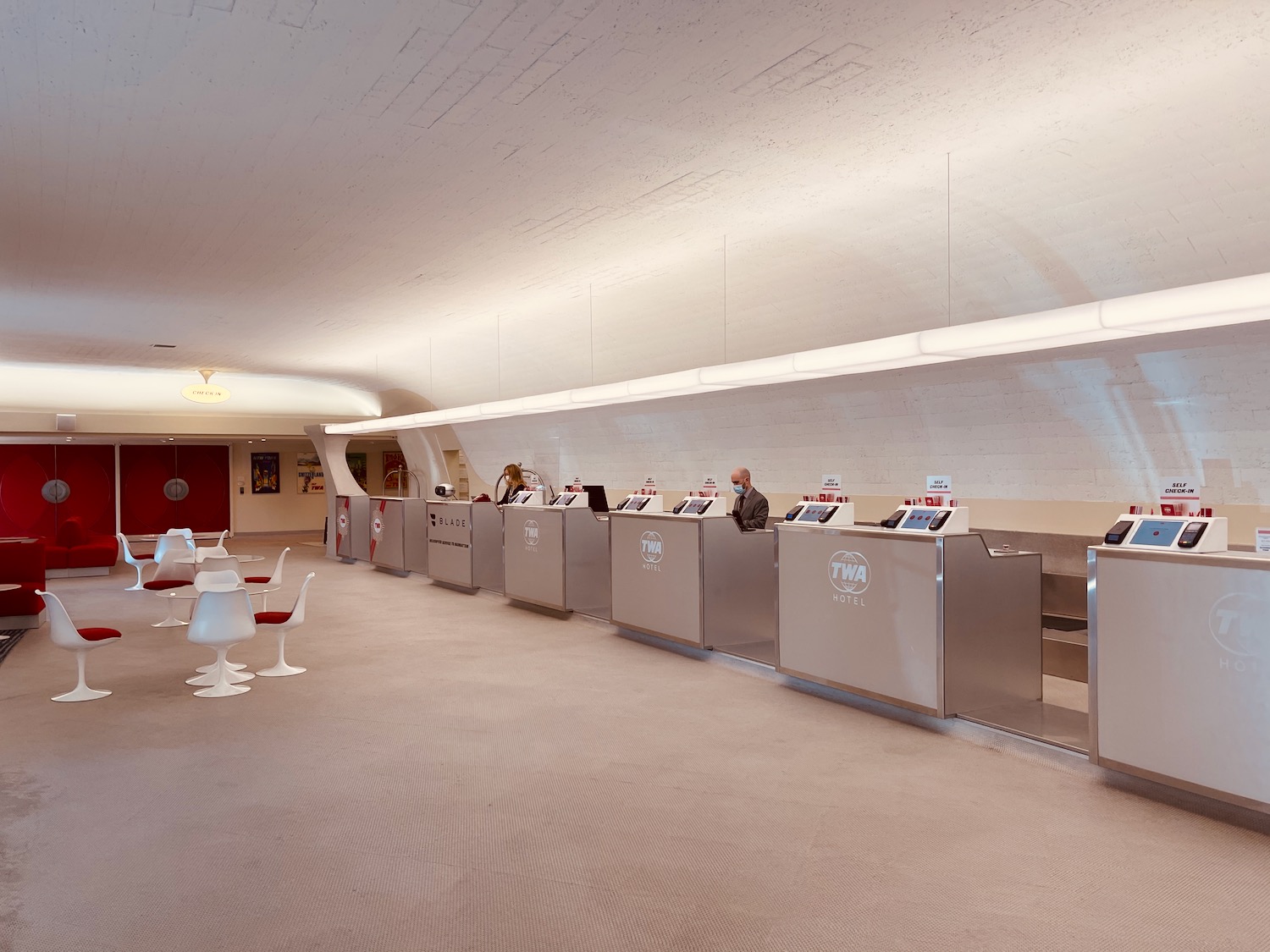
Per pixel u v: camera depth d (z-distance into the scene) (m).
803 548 6.62
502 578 11.75
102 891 3.56
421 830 4.17
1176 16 3.75
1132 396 7.35
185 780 4.87
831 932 3.22
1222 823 4.21
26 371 15.72
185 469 22.17
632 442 13.66
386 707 6.35
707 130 4.98
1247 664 4.07
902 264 7.21
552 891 3.55
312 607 11.06
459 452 18.62
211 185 5.78
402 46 3.90
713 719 6.02
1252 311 4.18
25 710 6.36
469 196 6.11
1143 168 5.26
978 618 5.72
